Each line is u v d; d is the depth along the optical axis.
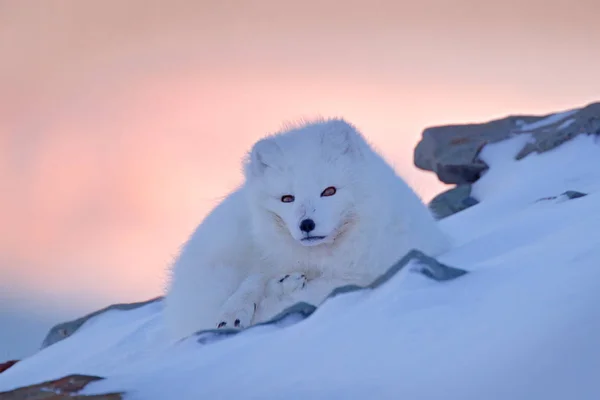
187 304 10.91
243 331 8.67
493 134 20.73
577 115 18.95
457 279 8.19
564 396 5.99
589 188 15.44
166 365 7.89
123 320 14.23
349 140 10.71
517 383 6.18
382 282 8.48
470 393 6.24
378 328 7.46
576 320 6.51
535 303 7.07
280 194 10.60
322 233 10.26
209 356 7.88
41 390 7.62
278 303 10.40
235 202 11.49
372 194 10.71
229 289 10.73
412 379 6.57
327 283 10.59
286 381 6.98
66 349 13.09
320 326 7.85
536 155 18.16
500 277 8.05
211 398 6.96
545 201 13.57
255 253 11.10
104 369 10.77
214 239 11.13
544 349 6.36
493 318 7.08
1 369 13.80
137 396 7.14
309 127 11.14
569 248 8.41
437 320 7.39
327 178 10.48
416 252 8.70
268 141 10.86
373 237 10.72
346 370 6.93
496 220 14.88
